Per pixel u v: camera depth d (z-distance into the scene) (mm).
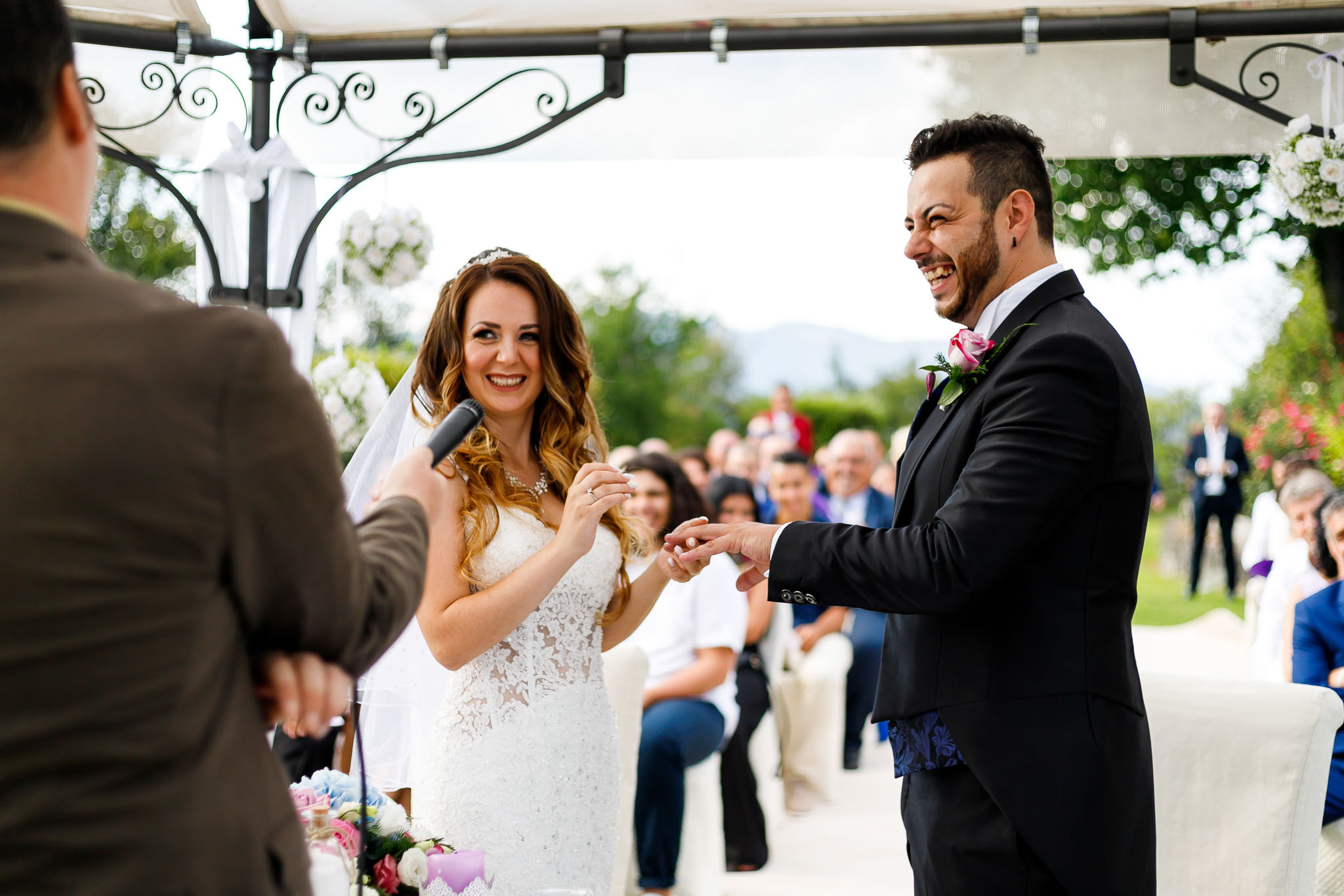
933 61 3152
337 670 1032
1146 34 2854
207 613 947
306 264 3318
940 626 1982
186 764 927
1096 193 8453
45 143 1014
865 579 1946
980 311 2150
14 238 988
